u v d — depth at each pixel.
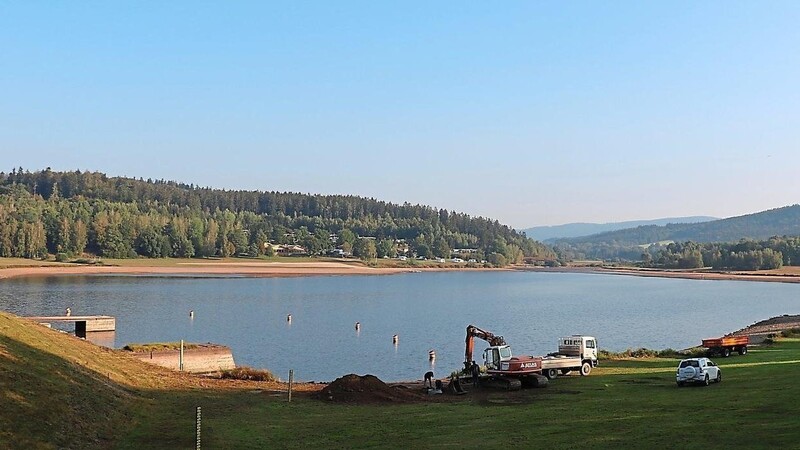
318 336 84.12
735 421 26.08
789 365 44.94
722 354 54.50
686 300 153.50
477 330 45.22
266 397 37.12
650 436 24.66
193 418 30.00
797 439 22.16
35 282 159.12
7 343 30.45
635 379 43.78
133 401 31.69
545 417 30.72
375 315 111.12
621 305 138.12
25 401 24.98
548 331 92.69
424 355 71.00
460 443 26.03
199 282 182.62
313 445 26.27
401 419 31.56
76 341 41.41
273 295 148.38
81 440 24.14
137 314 101.38
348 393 37.50
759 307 135.88
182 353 49.59
